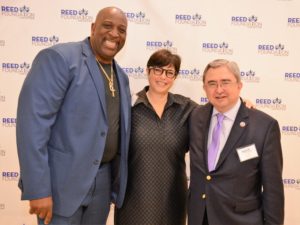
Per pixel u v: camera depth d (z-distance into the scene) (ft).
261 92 8.00
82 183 5.25
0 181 7.97
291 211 8.25
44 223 5.24
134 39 7.82
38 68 4.91
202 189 5.44
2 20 7.59
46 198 4.90
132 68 7.92
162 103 6.45
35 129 4.75
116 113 5.74
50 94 4.84
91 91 5.22
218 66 5.38
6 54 7.67
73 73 5.07
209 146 5.57
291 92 8.01
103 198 5.85
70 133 5.10
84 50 5.40
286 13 7.84
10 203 8.05
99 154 5.35
